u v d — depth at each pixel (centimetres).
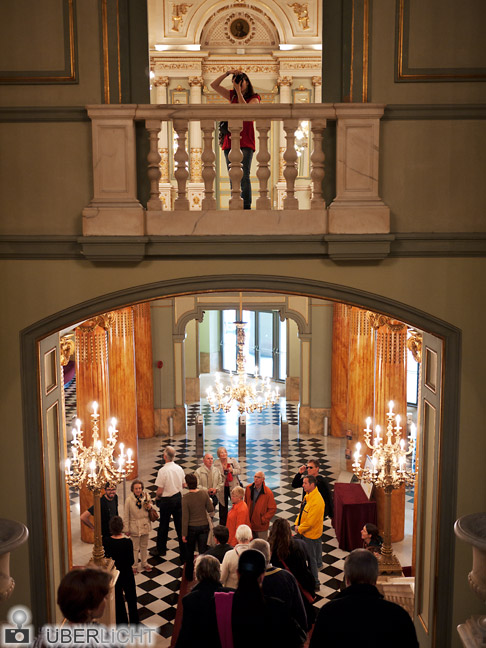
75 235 457
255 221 452
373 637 278
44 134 453
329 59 456
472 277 461
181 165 455
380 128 453
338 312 1295
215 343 1945
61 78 449
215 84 571
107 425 872
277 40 1130
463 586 478
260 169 456
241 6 1109
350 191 449
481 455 472
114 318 1036
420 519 530
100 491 634
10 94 451
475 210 458
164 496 817
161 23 1101
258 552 326
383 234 446
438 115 451
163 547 831
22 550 472
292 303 1330
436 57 450
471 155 455
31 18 446
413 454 861
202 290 466
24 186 456
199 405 1593
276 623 316
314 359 1342
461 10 445
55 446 517
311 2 1102
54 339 511
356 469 688
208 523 738
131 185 448
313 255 461
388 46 449
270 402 1201
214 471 852
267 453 1249
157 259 460
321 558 748
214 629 330
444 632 481
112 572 599
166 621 668
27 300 462
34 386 467
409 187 457
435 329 466
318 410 1358
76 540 879
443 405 471
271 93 1141
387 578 611
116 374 1045
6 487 470
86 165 455
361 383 1095
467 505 474
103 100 452
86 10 446
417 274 462
